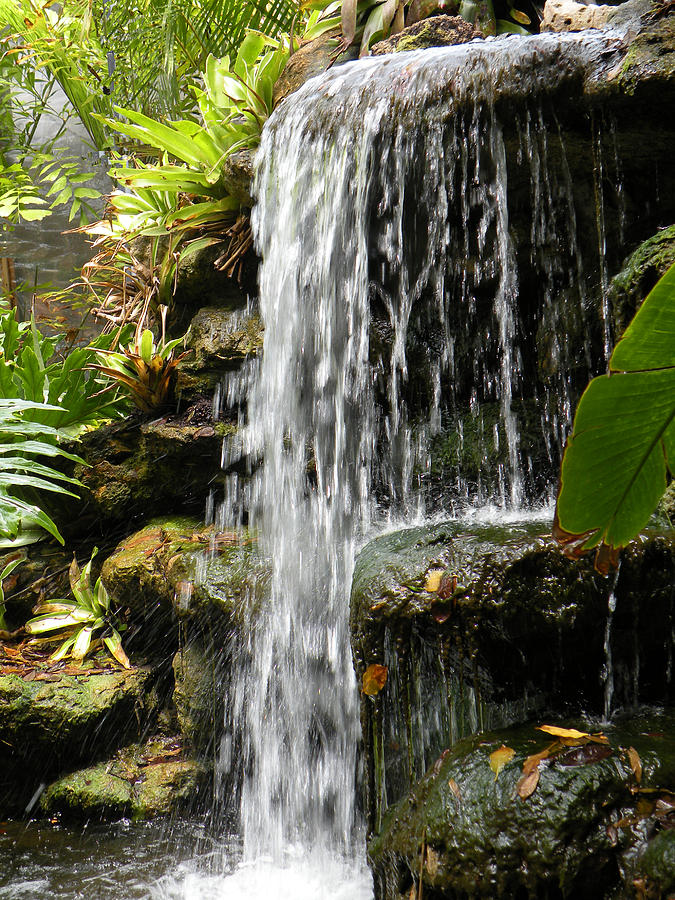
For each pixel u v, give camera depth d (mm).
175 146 3818
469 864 1653
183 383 3648
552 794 1627
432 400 3184
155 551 3330
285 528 3328
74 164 6531
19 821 2924
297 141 3252
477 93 2656
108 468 3789
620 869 1528
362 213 3020
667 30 2393
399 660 2070
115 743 3115
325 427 3316
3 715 3014
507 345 3043
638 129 2494
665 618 1973
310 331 3332
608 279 2840
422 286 3115
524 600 1915
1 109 6957
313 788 2799
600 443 1273
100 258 4562
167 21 4840
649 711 1955
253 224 3574
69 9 6391
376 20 3822
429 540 2186
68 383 4105
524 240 2941
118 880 2447
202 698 3012
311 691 2832
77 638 3426
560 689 1987
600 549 1428
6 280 7102
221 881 2445
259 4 4887
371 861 1967
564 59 2525
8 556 3879
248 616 2896
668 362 1214
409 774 2100
